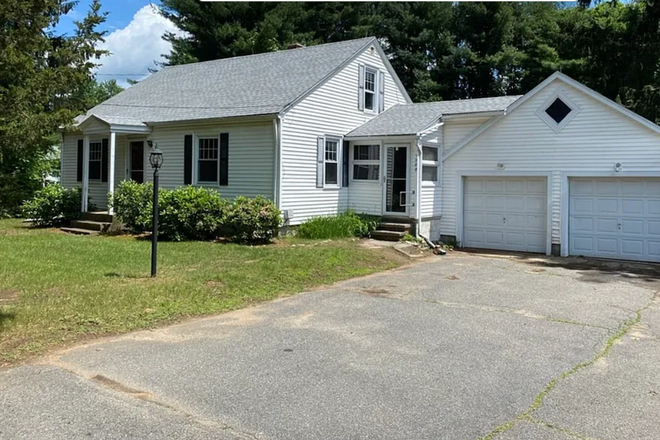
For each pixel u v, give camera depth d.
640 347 5.96
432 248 14.60
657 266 12.41
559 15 31.66
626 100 23.45
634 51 23.91
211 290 8.16
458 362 5.33
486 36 33.78
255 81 17.20
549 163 14.23
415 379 4.83
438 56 33.97
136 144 17.22
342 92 16.33
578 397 4.47
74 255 10.82
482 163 15.40
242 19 32.94
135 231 14.85
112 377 4.74
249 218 13.09
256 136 14.34
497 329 6.63
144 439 3.62
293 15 32.03
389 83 18.88
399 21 34.31
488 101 16.97
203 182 15.57
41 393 4.35
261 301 8.07
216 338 6.03
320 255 11.43
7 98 7.40
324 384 4.68
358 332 6.39
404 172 15.56
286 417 4.01
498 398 4.42
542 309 7.82
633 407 4.28
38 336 5.76
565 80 13.80
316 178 15.31
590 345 6.00
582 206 13.94
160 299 7.43
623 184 13.37
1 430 3.70
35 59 8.65
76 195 16.64
